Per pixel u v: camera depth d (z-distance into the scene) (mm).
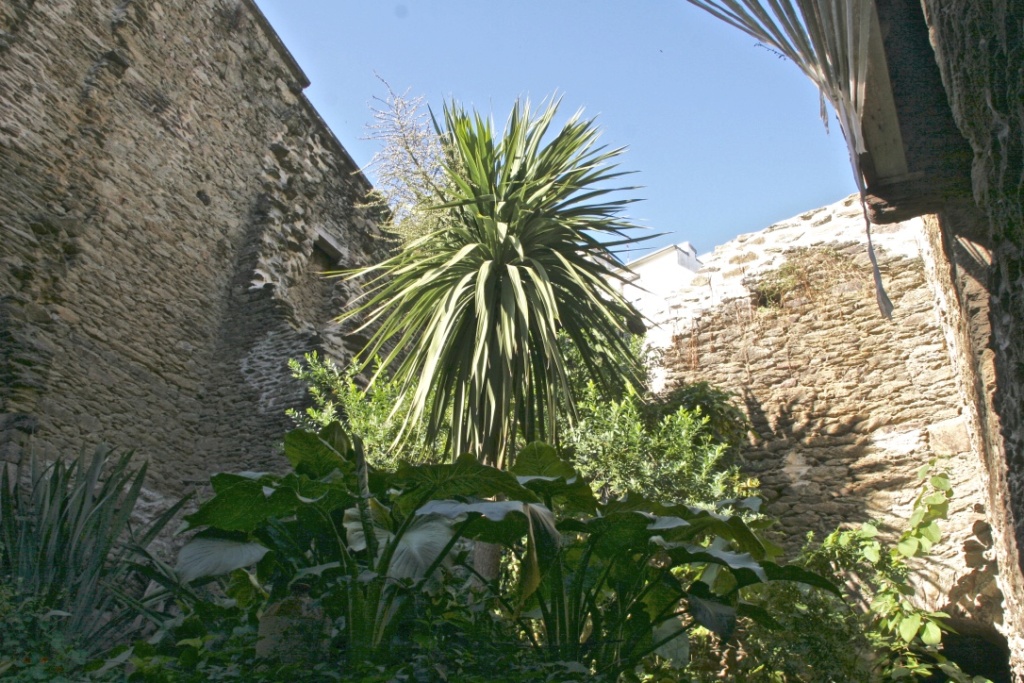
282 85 12188
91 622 4789
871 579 6676
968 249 3736
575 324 5879
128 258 8797
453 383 5887
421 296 5914
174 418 8781
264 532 3891
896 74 3475
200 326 9500
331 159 12477
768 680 5199
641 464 6648
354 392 7332
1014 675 5219
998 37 2578
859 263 8812
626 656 4164
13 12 8328
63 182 8359
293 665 3162
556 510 4770
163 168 9641
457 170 6613
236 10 11625
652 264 13836
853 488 7852
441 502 3828
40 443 6980
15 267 7465
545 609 4125
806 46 2939
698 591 4324
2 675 3545
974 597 6625
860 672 5324
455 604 3828
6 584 4422
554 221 5883
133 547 4746
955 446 7410
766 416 8656
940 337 8023
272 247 10516
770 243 9641
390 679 3154
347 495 3789
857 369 8367
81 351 7852
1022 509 2887
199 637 3605
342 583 3439
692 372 9250
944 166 3467
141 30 9820
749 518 6320
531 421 5484
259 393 9031
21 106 8125
